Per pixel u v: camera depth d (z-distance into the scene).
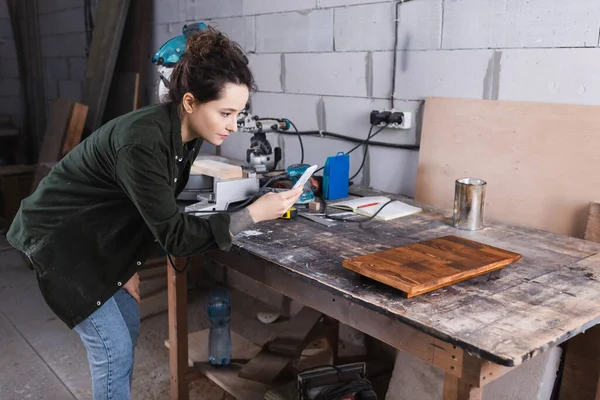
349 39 2.39
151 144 1.26
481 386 1.10
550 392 1.71
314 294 1.45
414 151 2.24
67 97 5.03
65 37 4.88
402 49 2.21
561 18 1.76
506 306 1.21
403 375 1.98
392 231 1.74
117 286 1.53
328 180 2.11
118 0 3.79
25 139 5.70
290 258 1.50
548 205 1.83
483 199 1.74
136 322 1.76
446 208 2.03
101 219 1.46
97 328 1.54
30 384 2.32
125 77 3.84
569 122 1.76
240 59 1.32
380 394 2.21
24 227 1.50
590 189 1.73
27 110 5.64
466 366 1.11
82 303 1.51
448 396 1.21
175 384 2.15
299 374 1.88
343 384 1.85
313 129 2.65
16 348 2.60
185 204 2.09
